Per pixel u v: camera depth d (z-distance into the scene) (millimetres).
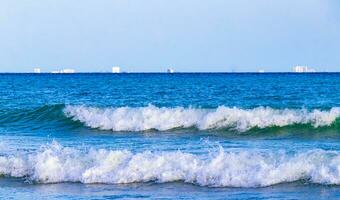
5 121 77500
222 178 34688
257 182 34000
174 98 125375
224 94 139750
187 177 35656
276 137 56250
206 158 38219
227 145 49969
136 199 31797
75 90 172625
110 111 70875
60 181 37000
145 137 58375
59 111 76562
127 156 38219
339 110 60000
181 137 57656
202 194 32469
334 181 33375
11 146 51562
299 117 60438
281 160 35875
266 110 63281
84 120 70875
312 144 49969
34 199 32562
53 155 39844
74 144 53000
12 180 37781
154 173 36375
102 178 36469
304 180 34125
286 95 130250
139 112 67375
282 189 32844
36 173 37875
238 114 62281
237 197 31484
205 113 64812
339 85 189250
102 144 52594
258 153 38906
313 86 183125
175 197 31969
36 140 57375
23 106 107125
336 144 49781
